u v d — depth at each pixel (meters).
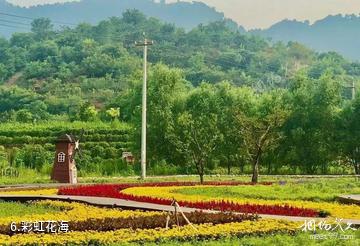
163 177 70.81
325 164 82.50
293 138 80.50
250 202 34.91
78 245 21.14
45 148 95.56
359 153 81.19
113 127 108.56
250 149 62.91
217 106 82.56
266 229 23.62
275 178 66.38
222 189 43.47
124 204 33.22
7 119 139.50
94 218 26.62
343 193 39.16
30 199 37.28
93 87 183.38
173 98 82.94
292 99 82.69
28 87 189.38
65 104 163.25
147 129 81.31
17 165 81.75
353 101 82.25
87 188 44.38
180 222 25.41
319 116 81.38
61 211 32.03
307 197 37.31
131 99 97.94
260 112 82.75
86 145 95.00
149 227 24.92
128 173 79.88
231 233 22.98
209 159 79.88
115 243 21.20
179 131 79.00
